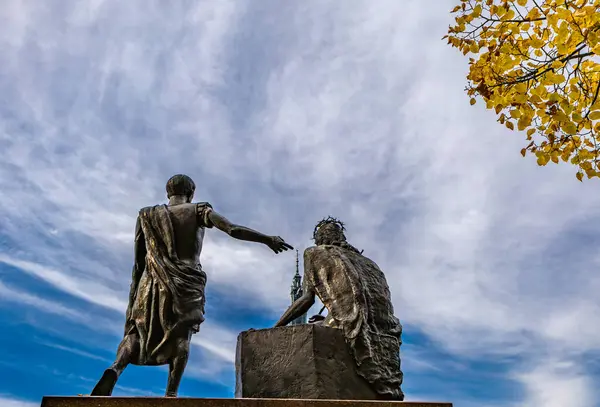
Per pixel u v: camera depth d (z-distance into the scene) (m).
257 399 8.05
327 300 10.59
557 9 9.20
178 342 9.07
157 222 9.80
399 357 10.52
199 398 7.84
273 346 9.80
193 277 9.44
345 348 9.85
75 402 7.50
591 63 9.75
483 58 9.97
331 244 11.59
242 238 9.70
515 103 9.80
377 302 10.70
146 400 7.68
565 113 9.46
